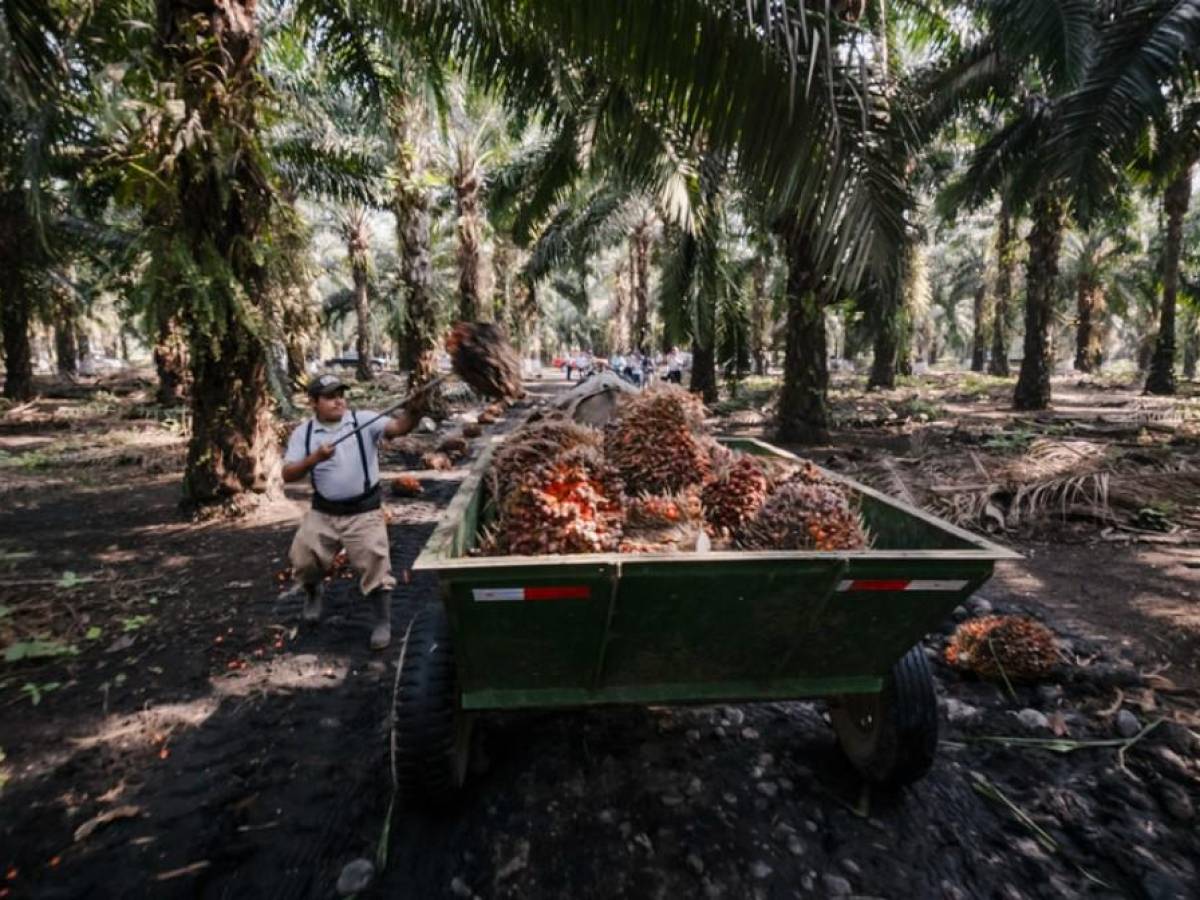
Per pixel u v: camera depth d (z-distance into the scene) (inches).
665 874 89.5
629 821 98.9
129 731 120.5
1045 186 339.3
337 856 92.4
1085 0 303.7
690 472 114.0
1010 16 331.0
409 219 527.8
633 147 274.1
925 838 96.0
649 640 86.9
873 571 80.0
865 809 101.3
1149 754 114.0
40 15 208.2
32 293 585.6
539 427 130.4
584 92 257.3
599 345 2536.9
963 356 2468.0
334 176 529.7
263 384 259.1
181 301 221.6
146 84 215.5
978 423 514.6
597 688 93.8
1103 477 259.1
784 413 431.2
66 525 255.8
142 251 220.1
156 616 169.8
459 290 647.8
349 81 335.0
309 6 289.7
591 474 96.6
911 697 95.0
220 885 87.4
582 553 86.5
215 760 112.4
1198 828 97.3
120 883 87.1
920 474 299.6
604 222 658.8
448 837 96.0
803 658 92.7
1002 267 931.3
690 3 132.3
